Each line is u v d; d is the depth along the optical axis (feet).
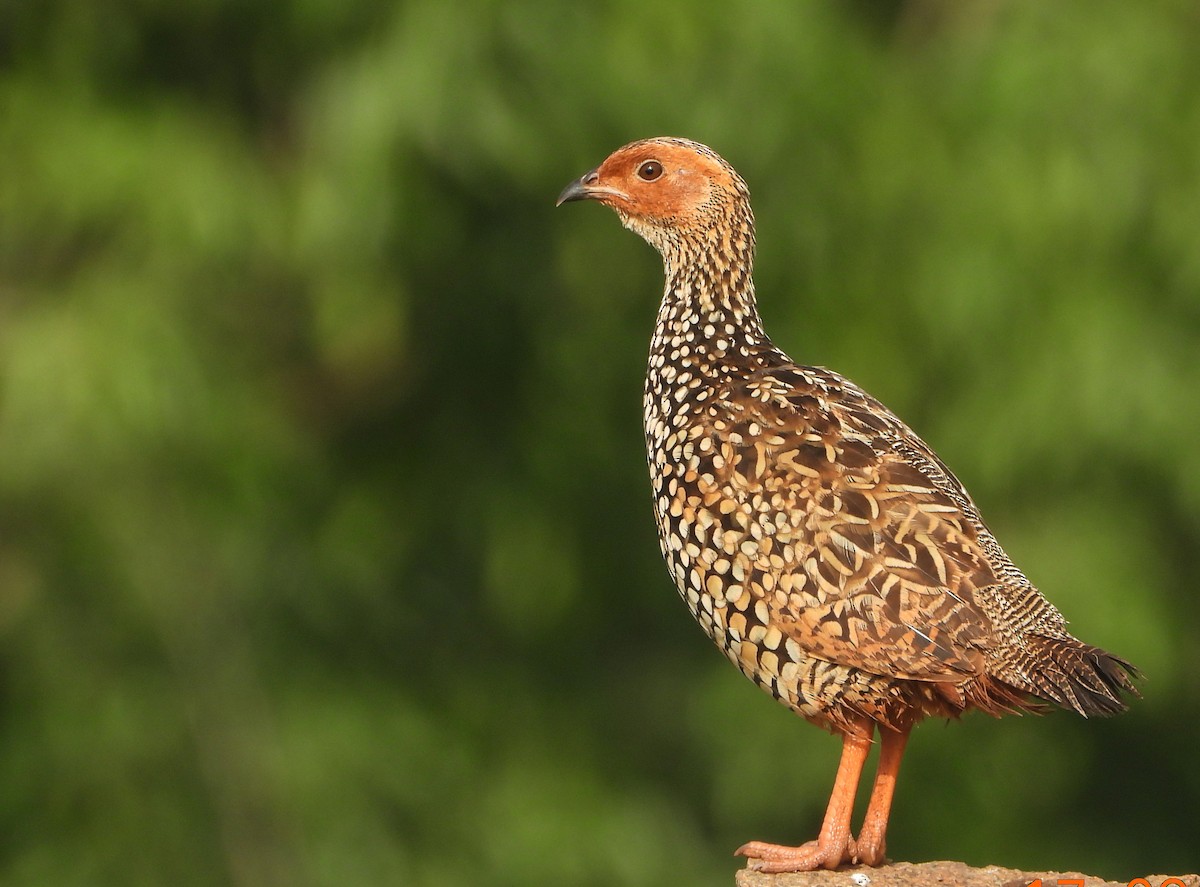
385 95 42.45
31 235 45.21
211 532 45.75
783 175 47.50
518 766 49.42
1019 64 48.39
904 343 49.52
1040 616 22.34
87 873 45.65
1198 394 48.39
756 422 23.41
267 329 49.85
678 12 44.93
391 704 48.24
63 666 46.29
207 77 47.50
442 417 51.42
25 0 45.96
